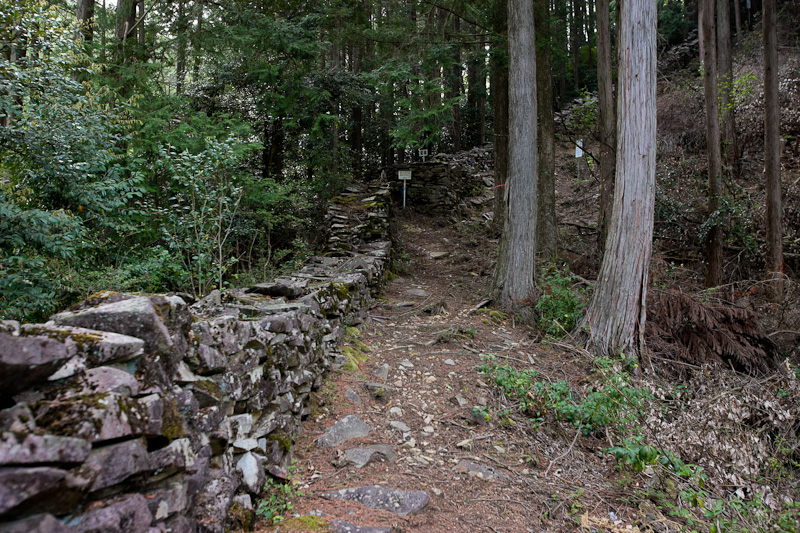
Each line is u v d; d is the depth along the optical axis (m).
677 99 15.92
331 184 14.09
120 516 1.47
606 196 9.90
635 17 5.95
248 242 10.94
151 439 1.76
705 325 6.39
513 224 7.76
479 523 2.84
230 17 10.62
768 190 9.02
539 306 7.07
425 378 4.91
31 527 1.20
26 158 5.31
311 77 13.39
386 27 10.38
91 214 5.89
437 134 9.46
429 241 12.41
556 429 4.32
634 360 5.81
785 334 7.41
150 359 1.89
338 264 7.91
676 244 11.35
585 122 13.60
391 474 3.21
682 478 4.11
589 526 3.02
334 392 4.33
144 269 6.18
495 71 11.70
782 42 17.69
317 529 2.36
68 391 1.51
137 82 8.75
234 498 2.34
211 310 3.67
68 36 5.81
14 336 1.38
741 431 4.98
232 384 2.54
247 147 8.87
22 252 5.14
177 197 6.81
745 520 3.74
